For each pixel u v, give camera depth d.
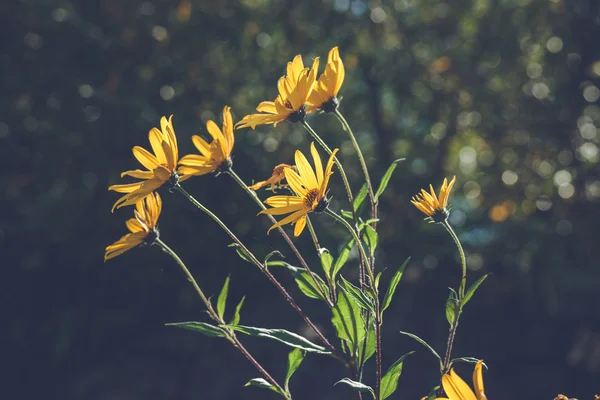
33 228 6.25
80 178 6.36
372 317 1.58
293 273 1.66
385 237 6.66
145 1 6.73
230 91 6.69
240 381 6.34
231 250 6.11
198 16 6.65
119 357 6.82
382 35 7.89
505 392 6.41
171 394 6.38
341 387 6.13
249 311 6.58
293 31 7.45
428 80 7.89
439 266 7.03
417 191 6.99
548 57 7.72
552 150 7.59
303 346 1.55
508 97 7.80
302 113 1.73
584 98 7.63
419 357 6.52
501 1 7.74
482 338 6.70
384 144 7.86
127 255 6.29
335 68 1.73
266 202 1.59
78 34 6.40
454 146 8.12
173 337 6.79
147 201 1.80
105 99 6.08
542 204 7.38
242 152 5.97
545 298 6.65
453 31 7.92
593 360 6.40
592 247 6.97
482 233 7.02
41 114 6.41
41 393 6.76
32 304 6.77
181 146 5.82
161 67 6.49
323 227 5.59
